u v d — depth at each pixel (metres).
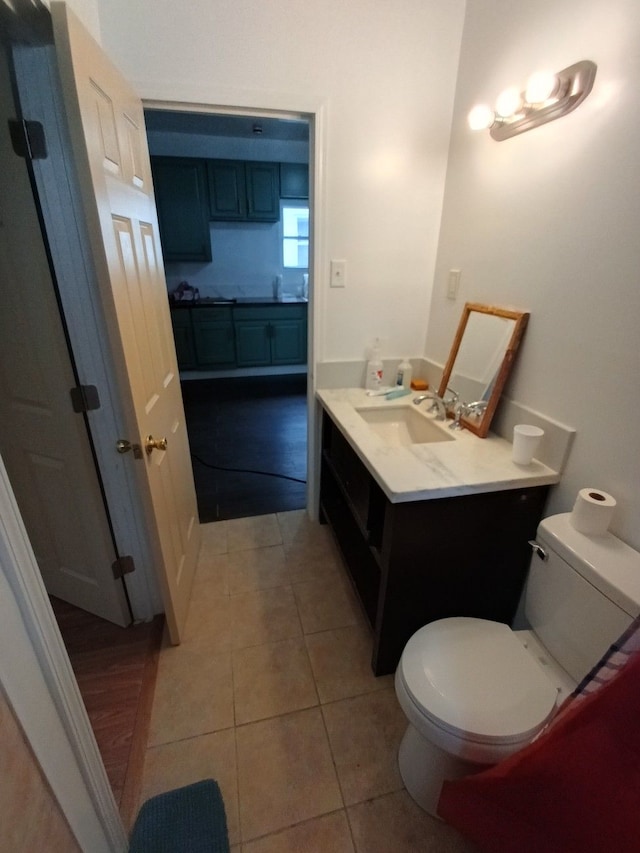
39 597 0.65
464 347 1.67
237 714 1.35
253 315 4.49
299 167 4.32
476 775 0.89
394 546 1.26
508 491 1.28
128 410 1.19
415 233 1.85
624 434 1.05
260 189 4.30
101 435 1.36
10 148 1.01
